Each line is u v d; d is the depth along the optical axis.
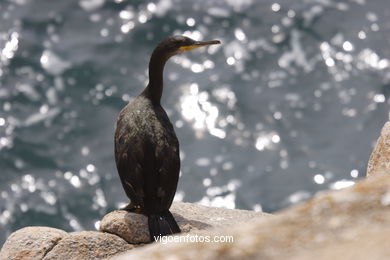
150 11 32.56
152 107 8.11
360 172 24.89
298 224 3.21
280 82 28.97
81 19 32.09
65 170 24.47
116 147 7.83
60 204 23.08
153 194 7.46
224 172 24.69
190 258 3.07
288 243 3.10
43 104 27.30
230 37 31.39
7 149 25.19
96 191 23.61
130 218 7.44
